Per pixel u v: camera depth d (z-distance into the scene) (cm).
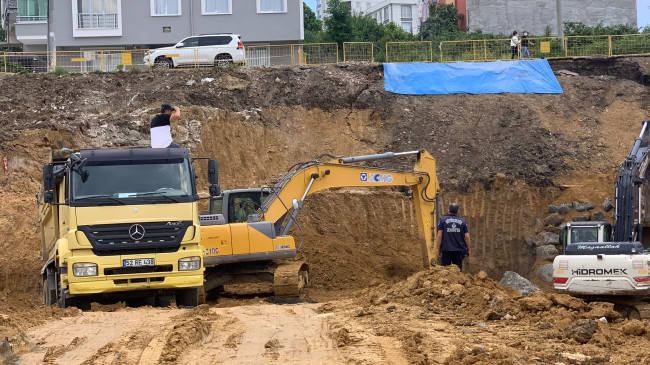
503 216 2897
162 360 841
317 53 3950
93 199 1415
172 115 1628
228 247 1712
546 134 3161
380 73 3469
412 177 2102
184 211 1446
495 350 872
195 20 4306
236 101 3269
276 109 3266
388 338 978
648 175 2034
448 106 3325
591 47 3866
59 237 1556
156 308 1414
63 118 3012
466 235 1866
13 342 941
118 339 999
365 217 2817
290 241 1756
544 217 2853
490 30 5356
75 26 4278
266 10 4306
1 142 2855
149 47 4366
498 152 3091
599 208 2819
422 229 2117
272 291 1867
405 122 3256
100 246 1402
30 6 4962
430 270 1462
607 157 3055
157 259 1423
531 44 3828
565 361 853
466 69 3475
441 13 5547
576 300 1219
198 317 1182
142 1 4294
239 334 1030
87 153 1452
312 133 3222
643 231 2083
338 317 1202
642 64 3556
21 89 3269
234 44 3753
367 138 3216
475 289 1309
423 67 3478
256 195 2072
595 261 1596
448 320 1158
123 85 3338
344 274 2366
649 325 1061
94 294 1455
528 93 3397
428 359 834
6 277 2256
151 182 1448
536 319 1141
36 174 2773
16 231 2480
